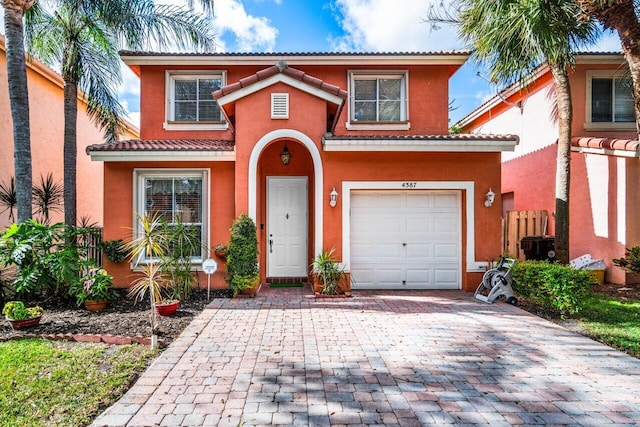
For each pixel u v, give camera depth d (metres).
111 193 10.34
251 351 5.78
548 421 3.89
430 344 6.13
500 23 8.30
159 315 7.67
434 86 12.72
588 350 5.90
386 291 10.25
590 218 12.20
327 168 10.08
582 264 11.59
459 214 10.55
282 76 9.91
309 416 3.95
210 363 5.31
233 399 4.30
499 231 10.31
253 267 9.38
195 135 12.39
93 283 8.01
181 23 11.26
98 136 16.50
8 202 11.30
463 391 4.52
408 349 5.90
